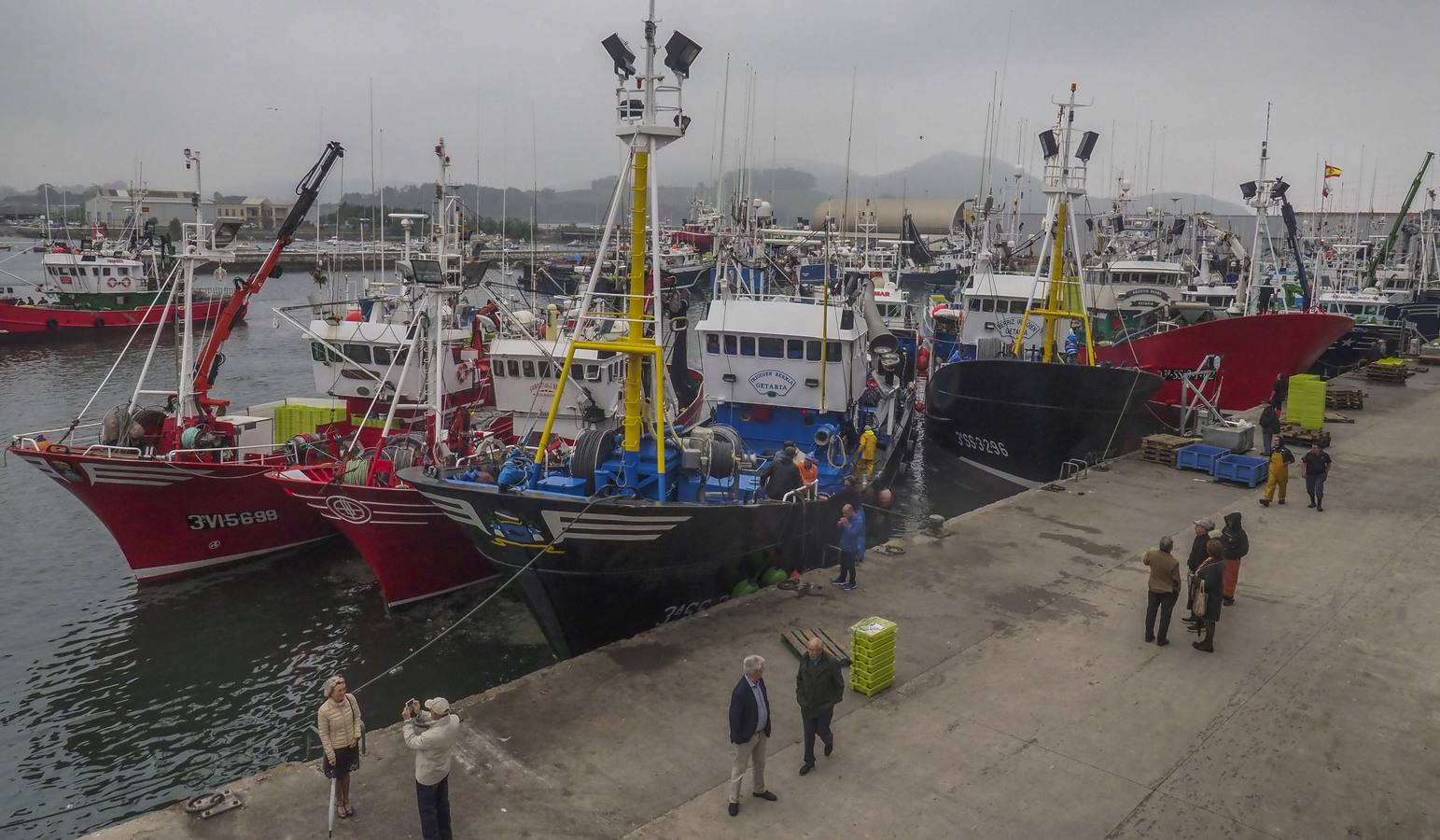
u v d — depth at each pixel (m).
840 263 31.45
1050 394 21.41
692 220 88.38
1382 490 18.62
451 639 16.05
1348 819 8.04
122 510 17.48
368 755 8.92
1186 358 25.81
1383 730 9.53
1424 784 8.58
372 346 23.05
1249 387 25.69
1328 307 43.91
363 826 7.80
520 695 10.07
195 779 12.24
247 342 56.06
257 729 13.36
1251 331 24.58
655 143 12.79
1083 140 22.28
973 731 9.43
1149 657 11.15
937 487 25.41
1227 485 18.91
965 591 13.19
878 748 9.10
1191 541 15.39
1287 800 8.31
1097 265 34.94
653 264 12.98
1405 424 25.38
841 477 18.31
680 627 11.86
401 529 16.44
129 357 48.31
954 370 23.81
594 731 9.35
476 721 9.49
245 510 18.89
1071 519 16.59
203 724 13.46
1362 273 55.12
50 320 52.22
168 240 56.56
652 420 13.70
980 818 8.01
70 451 18.12
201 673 14.91
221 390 40.09
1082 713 9.81
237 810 8.00
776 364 19.77
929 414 27.89
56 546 20.53
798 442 20.48
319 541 20.58
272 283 93.25
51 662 15.23
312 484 16.31
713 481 14.38
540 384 20.78
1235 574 12.70
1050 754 9.02
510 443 21.73
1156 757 8.98
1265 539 15.57
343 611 17.25
